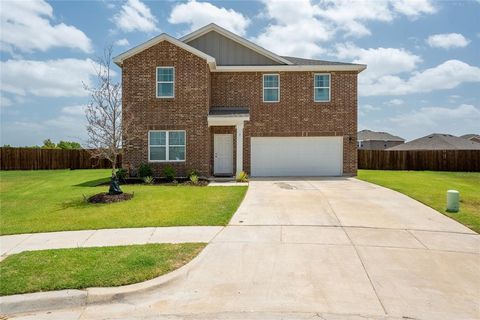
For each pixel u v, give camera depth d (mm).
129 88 17031
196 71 17016
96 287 4863
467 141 34906
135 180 16188
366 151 27203
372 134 49969
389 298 4695
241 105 19047
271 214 9336
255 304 4570
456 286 5047
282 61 19094
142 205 10484
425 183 15914
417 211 9711
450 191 9781
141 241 7035
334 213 9445
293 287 5020
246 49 19391
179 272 5402
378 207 10188
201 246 6664
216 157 18844
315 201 11070
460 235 7512
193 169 17000
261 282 5184
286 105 18969
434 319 4195
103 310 4512
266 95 19062
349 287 5012
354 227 8078
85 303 4656
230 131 18797
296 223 8422
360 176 19125
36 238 7352
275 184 15336
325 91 19016
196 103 17031
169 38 16875
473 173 24109
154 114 17078
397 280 5234
